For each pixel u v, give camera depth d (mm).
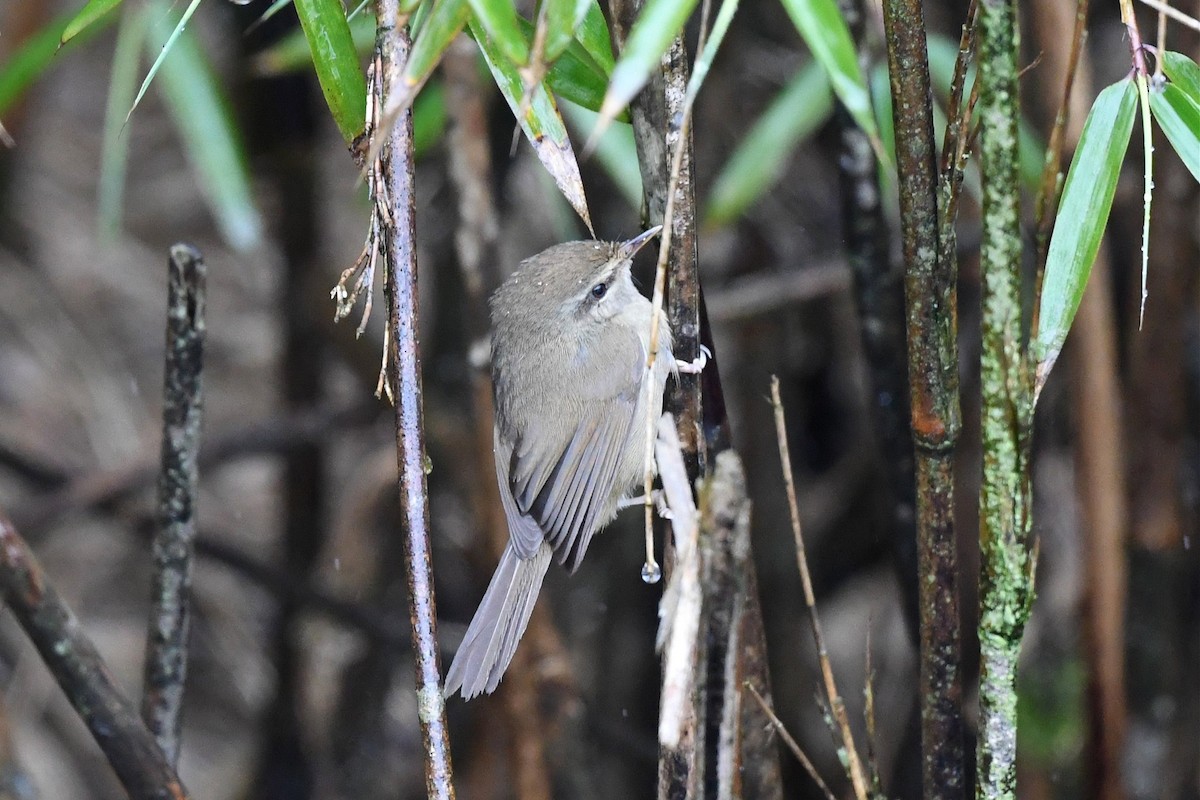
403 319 5293
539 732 9156
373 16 6457
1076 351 7840
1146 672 9227
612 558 12297
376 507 13039
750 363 11836
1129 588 9227
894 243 9945
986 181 4883
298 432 12117
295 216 12477
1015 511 5191
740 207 9078
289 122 12312
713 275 12883
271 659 13258
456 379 11445
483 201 8625
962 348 10289
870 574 12555
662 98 5516
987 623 5336
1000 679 5379
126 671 15141
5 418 15695
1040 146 8383
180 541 6672
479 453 8984
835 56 4703
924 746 5734
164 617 6703
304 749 12883
